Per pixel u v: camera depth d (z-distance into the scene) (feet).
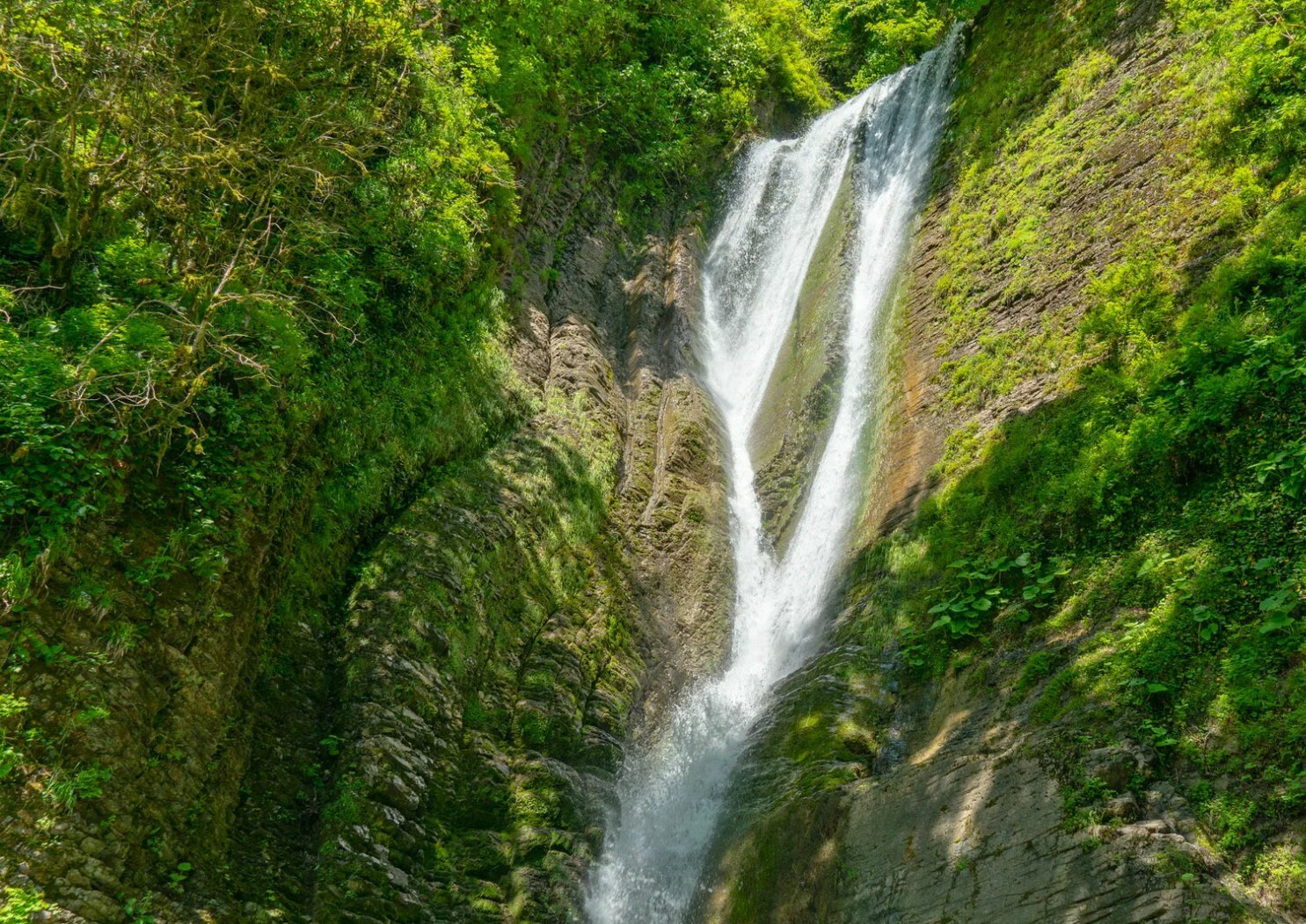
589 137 73.67
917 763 26.37
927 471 39.75
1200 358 29.43
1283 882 18.58
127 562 23.57
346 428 35.58
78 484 22.75
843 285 58.29
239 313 29.58
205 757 24.29
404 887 27.17
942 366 44.09
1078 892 20.16
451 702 32.53
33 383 22.54
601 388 54.34
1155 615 25.30
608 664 39.55
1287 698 21.04
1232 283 29.96
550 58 69.10
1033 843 21.66
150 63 28.09
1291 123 32.50
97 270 27.20
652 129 79.30
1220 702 22.09
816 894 26.40
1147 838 19.58
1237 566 24.23
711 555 47.52
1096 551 29.25
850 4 108.47
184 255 28.04
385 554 34.60
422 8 44.78
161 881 21.99
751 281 71.56
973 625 31.48
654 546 47.03
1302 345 26.25
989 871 22.30
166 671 23.66
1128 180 39.63
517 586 38.65
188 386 26.37
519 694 35.60
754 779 32.91
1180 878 18.61
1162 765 22.16
